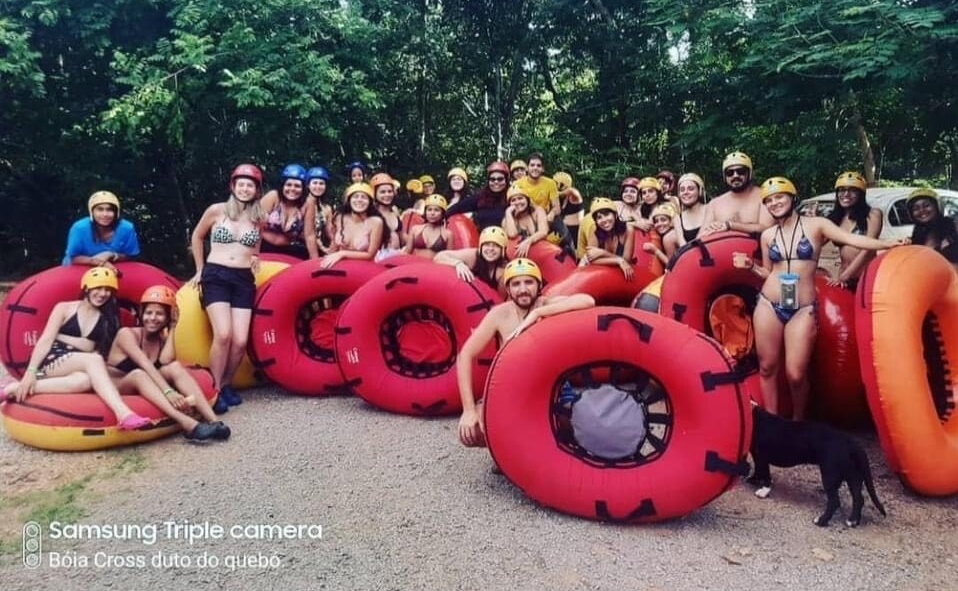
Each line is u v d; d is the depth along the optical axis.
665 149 16.48
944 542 3.92
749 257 5.51
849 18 6.02
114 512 4.29
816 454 4.16
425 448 5.35
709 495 3.97
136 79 12.38
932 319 5.04
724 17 7.94
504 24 17.98
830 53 5.96
